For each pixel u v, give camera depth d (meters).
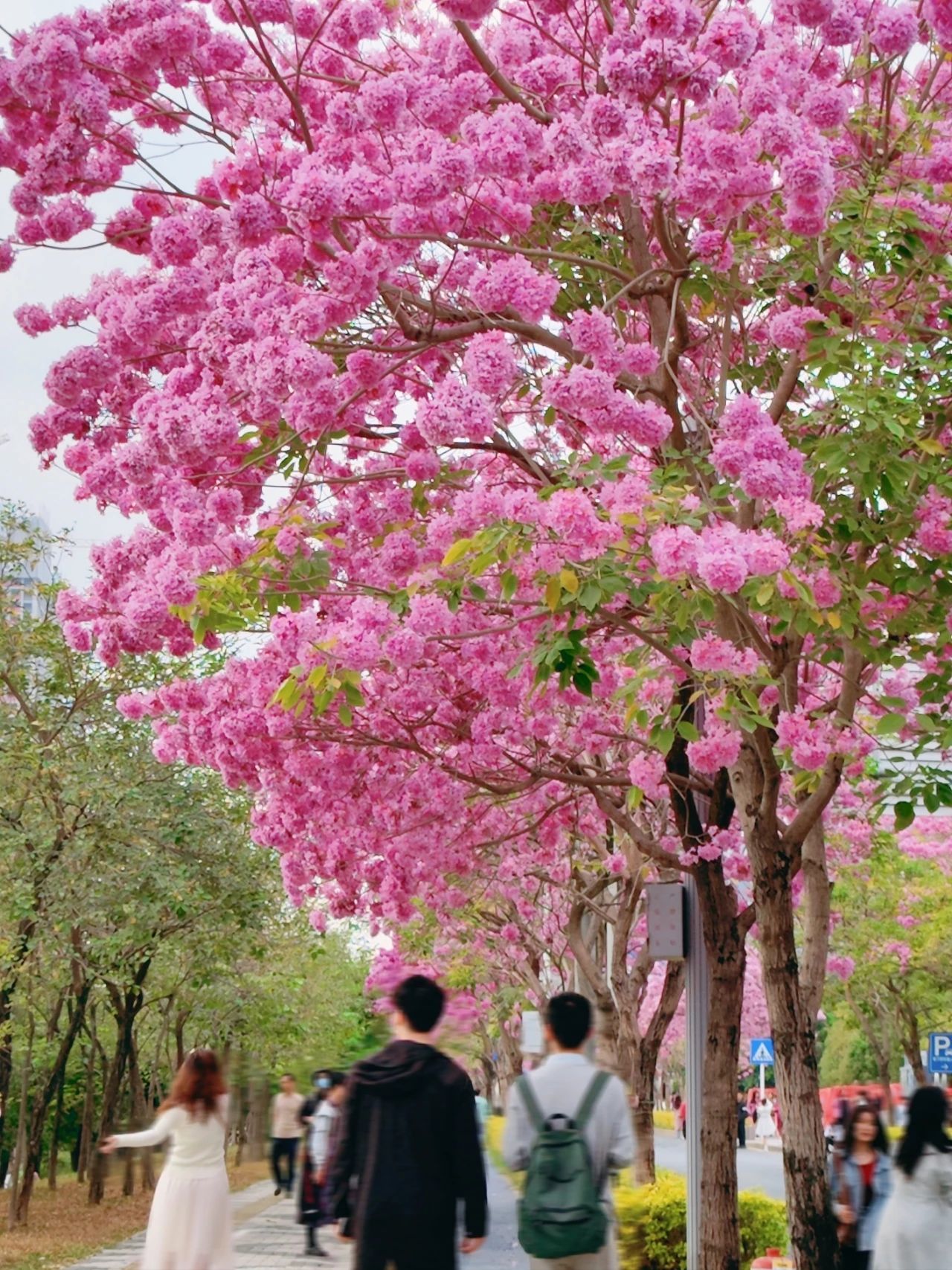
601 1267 6.16
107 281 9.97
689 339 10.83
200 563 9.27
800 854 10.82
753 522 9.79
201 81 8.73
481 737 12.23
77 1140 45.84
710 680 8.95
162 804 22.06
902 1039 39.97
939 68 9.79
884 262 9.40
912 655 10.00
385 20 9.57
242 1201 26.88
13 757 20.72
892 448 8.84
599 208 10.29
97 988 29.23
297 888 13.97
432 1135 5.78
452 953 29.19
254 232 8.07
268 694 11.70
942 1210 8.10
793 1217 10.30
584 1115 6.25
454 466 10.86
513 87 9.13
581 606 8.03
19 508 21.45
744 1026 50.19
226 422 8.21
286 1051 38.75
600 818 18.39
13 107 8.05
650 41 7.66
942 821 33.16
